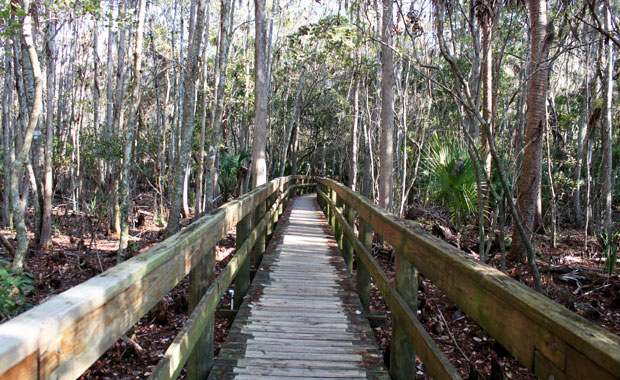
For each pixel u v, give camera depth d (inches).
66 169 867.4
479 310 62.4
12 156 528.1
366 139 663.8
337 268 225.6
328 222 395.9
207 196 463.8
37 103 226.2
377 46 512.4
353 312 162.4
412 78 582.2
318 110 1187.3
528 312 47.8
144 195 894.4
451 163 245.8
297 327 147.2
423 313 217.2
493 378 145.2
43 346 37.9
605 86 407.5
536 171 297.0
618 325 205.9
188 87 323.0
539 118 291.0
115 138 507.5
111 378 169.3
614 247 271.7
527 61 310.8
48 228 409.4
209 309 102.4
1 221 581.9
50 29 406.3
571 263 327.6
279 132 1223.5
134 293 60.5
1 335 34.8
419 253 93.6
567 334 40.4
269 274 212.4
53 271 327.9
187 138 323.3
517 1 263.6
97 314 49.0
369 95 818.2
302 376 113.9
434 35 325.7
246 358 123.4
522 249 312.5
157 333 212.4
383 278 122.9
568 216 611.8
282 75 1001.5
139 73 267.6
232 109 973.8
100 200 575.5
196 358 106.0
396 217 125.0
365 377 114.2
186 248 87.6
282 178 429.7
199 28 324.2
